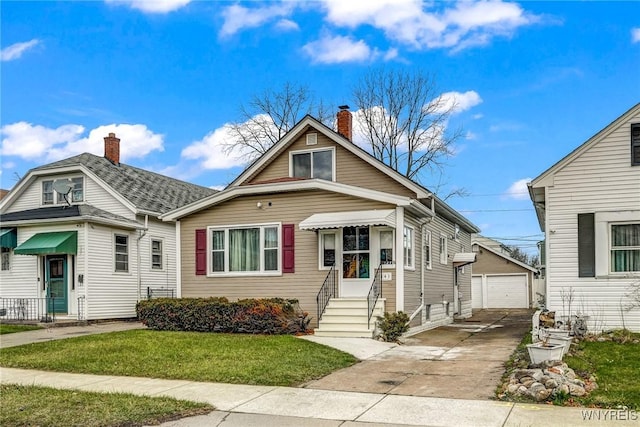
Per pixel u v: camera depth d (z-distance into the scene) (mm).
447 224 25266
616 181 15469
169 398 8977
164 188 28703
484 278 39188
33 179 25844
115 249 23406
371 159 20000
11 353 13797
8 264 23656
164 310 18422
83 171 24984
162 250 26031
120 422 7754
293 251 18750
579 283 15625
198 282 19984
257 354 12805
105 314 22422
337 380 10430
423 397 9023
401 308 17266
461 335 17781
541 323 15125
